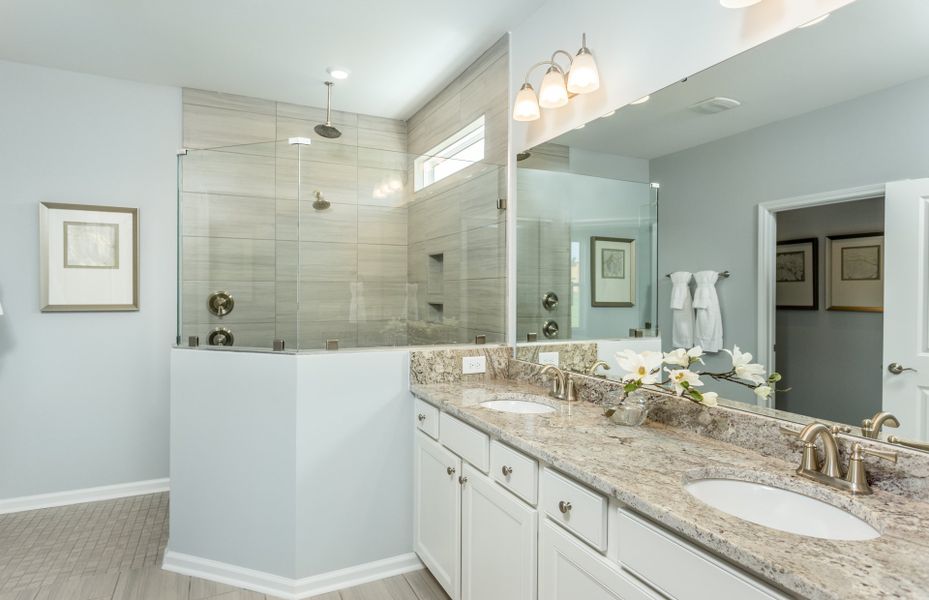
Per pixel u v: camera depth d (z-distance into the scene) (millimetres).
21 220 2893
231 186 2303
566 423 1635
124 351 3131
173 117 3213
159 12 2355
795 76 1312
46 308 2934
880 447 1114
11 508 2887
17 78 2877
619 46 1896
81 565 2303
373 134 3746
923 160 1062
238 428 2178
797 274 1320
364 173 2348
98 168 3049
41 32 2543
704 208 1577
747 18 1429
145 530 2668
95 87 3043
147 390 3188
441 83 3178
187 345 2340
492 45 2715
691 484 1185
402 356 2295
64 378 3000
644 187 1798
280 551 2104
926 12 1064
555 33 2244
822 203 1260
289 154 2221
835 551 819
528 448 1409
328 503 2137
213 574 2201
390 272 2375
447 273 2506
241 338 2256
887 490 1066
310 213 2223
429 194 2457
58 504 2979
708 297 1570
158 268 3197
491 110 2732
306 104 3516
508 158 2600
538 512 1413
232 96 3352
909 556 806
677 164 1669
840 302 1218
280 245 2223
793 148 1321
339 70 2982
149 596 2064
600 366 2010
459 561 1861
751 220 1438
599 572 1162
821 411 1260
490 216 2605
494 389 2215
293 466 2074
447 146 3240
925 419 1062
